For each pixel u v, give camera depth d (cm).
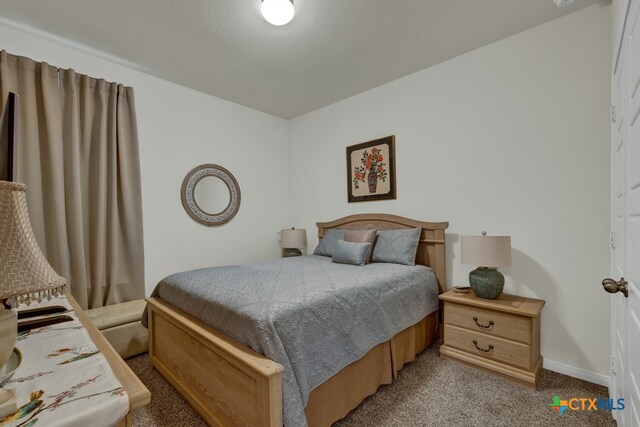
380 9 200
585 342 202
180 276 219
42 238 224
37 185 221
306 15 205
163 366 206
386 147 312
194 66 274
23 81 217
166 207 302
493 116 242
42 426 53
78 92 245
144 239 287
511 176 233
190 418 167
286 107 378
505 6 199
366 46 244
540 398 180
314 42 238
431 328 257
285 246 364
